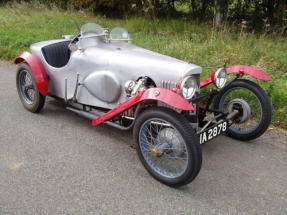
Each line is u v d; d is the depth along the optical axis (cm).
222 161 407
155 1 1253
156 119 341
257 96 427
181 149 344
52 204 328
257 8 1077
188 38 855
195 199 341
